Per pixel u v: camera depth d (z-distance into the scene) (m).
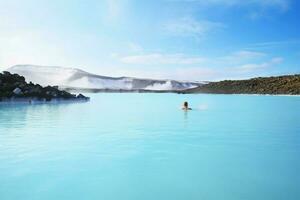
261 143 7.53
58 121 11.37
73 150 6.58
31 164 5.44
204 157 6.11
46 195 4.06
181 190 4.28
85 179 4.70
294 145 7.28
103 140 7.78
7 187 4.32
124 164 5.54
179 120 12.13
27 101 18.97
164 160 5.88
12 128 9.46
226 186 4.43
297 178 4.77
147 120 12.07
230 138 8.19
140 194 4.11
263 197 4.01
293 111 15.84
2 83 19.12
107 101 25.42
